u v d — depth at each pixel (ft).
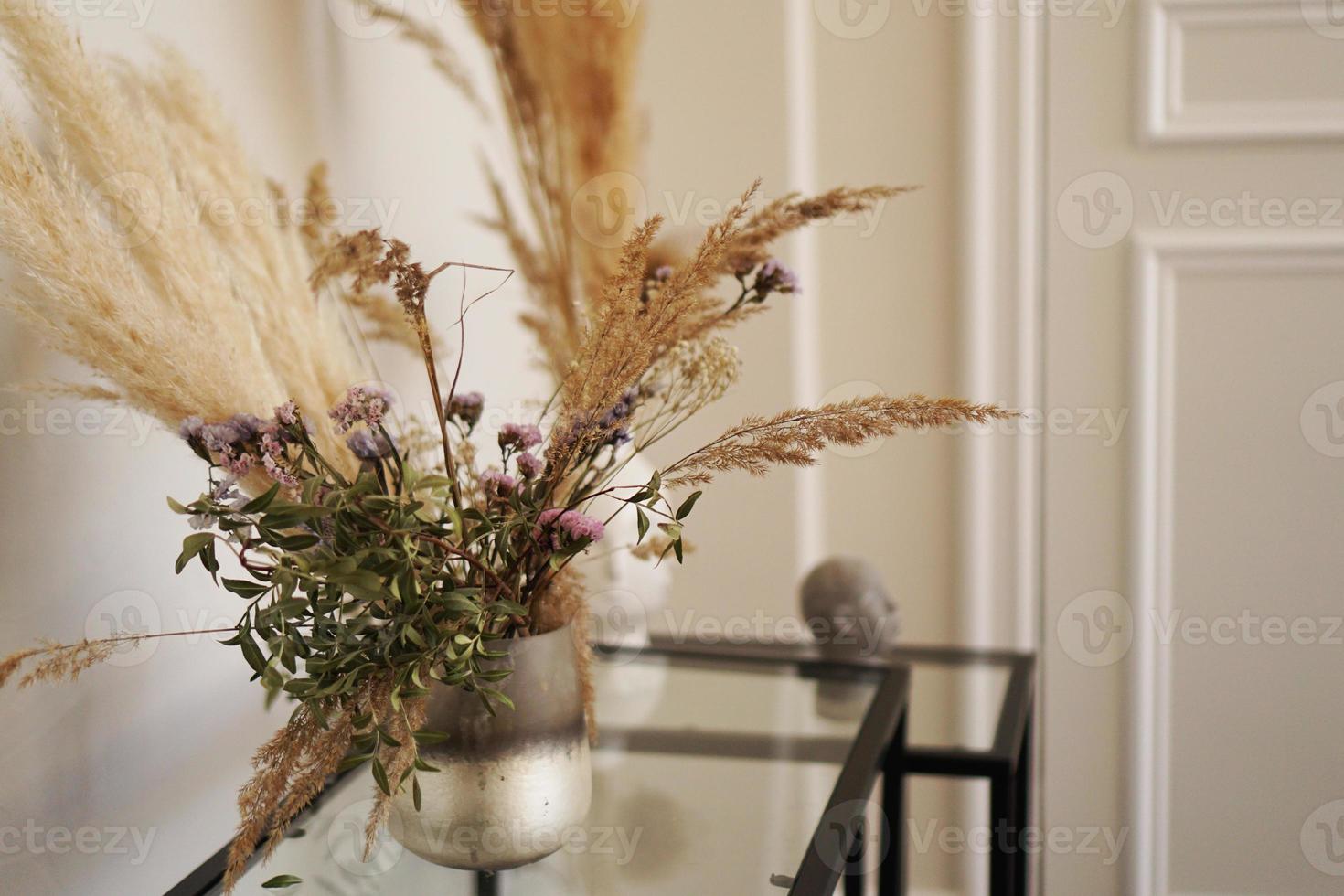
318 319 6.53
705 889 5.97
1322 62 9.66
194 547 5.47
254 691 6.90
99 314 5.72
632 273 5.75
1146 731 10.46
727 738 6.98
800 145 10.32
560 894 5.93
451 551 5.71
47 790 6.09
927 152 10.43
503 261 8.65
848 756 6.77
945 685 8.40
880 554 10.93
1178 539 10.34
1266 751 10.35
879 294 10.64
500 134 8.73
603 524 5.78
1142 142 9.99
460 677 5.59
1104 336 10.27
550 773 5.88
